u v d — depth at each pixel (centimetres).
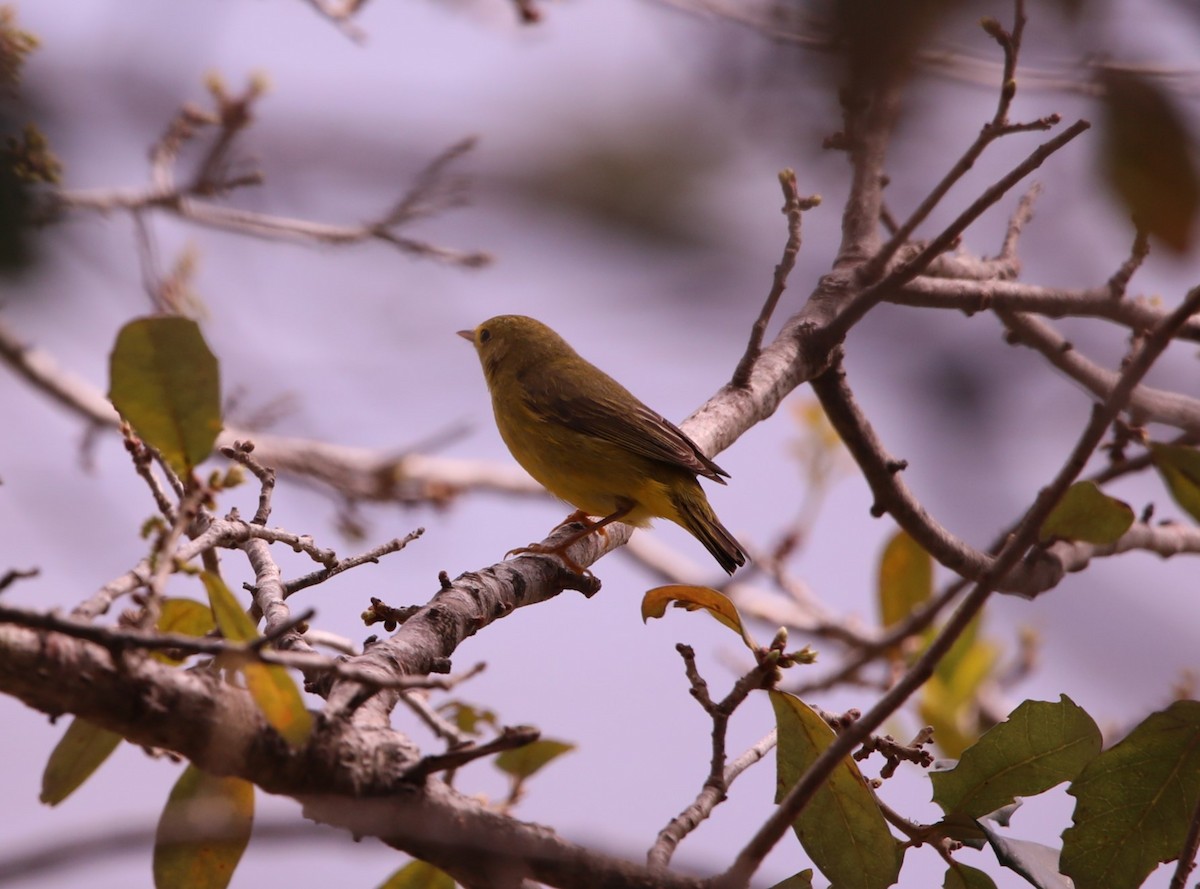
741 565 1131
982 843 658
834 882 633
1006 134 571
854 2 273
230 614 491
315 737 482
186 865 554
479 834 498
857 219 1111
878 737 701
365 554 699
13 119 336
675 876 517
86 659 440
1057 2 293
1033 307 1008
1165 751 654
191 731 459
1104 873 658
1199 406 1025
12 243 347
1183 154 299
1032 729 664
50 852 354
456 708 832
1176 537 1138
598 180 242
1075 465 523
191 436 511
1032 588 1023
